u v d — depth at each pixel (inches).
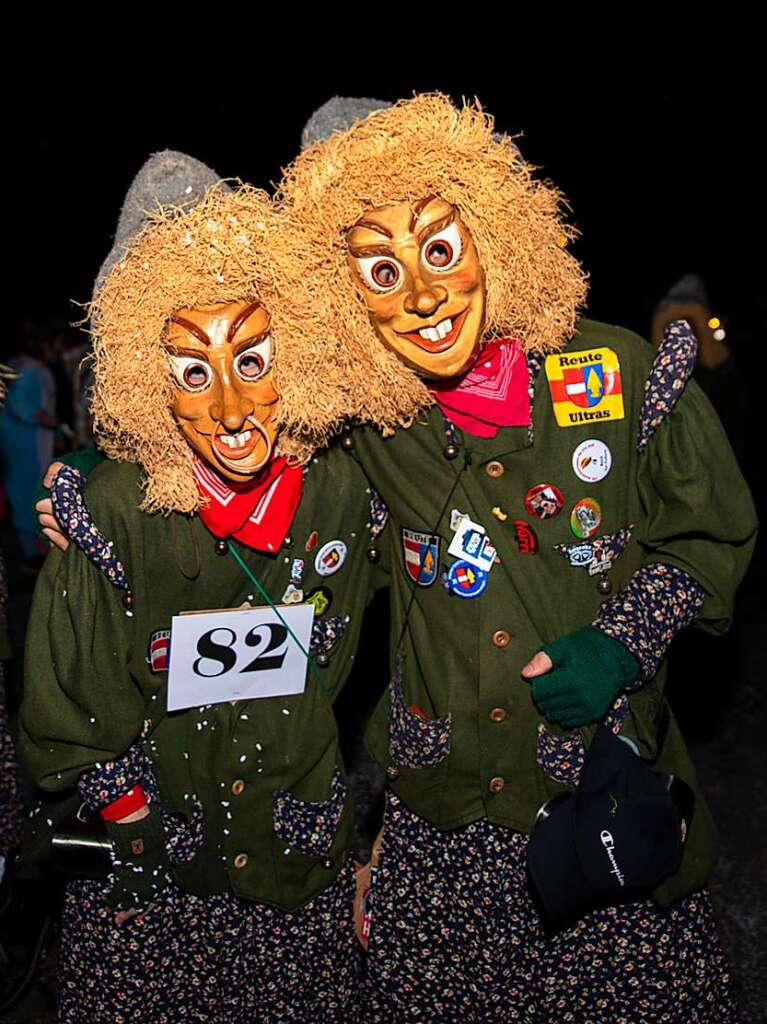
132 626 97.1
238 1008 107.3
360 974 114.9
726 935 141.1
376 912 107.4
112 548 94.7
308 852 104.0
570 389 95.7
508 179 89.5
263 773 102.0
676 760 105.1
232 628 97.7
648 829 95.7
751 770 184.5
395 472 98.4
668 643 96.6
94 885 102.7
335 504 99.7
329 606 102.1
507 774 100.6
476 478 97.0
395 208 88.0
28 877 112.7
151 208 92.0
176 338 87.4
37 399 293.0
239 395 88.1
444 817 102.0
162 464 91.6
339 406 92.0
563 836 96.7
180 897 104.3
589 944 103.4
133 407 88.6
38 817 103.0
